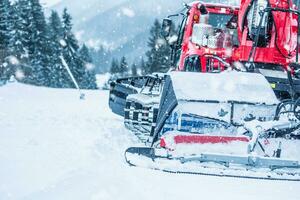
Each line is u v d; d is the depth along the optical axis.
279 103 5.05
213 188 4.17
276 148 4.99
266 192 4.16
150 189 3.97
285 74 6.54
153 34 48.94
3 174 4.27
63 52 46.66
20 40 39.28
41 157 5.06
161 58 47.69
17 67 38.38
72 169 4.53
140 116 6.24
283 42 6.98
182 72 5.21
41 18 43.50
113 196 3.70
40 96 15.43
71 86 47.28
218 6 8.91
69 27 47.28
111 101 8.33
